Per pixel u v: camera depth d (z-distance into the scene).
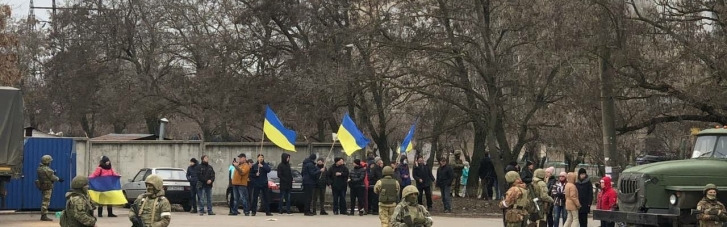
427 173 29.80
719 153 18.86
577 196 20.97
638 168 18.70
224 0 41.53
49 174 23.31
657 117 28.61
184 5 45.19
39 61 54.16
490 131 32.75
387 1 32.19
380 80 32.69
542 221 17.28
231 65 40.19
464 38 31.70
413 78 32.66
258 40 40.22
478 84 33.62
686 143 20.53
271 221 24.23
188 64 49.84
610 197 20.33
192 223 23.14
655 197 18.00
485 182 35.56
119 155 32.94
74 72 50.91
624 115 29.03
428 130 39.50
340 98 35.88
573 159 47.97
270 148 34.47
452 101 33.06
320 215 27.50
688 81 26.31
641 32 25.56
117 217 25.64
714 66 25.11
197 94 43.88
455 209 30.72
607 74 25.91
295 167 34.47
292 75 37.06
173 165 33.69
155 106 48.34
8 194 25.83
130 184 29.62
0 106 22.30
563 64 27.73
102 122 52.12
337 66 33.75
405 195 13.16
